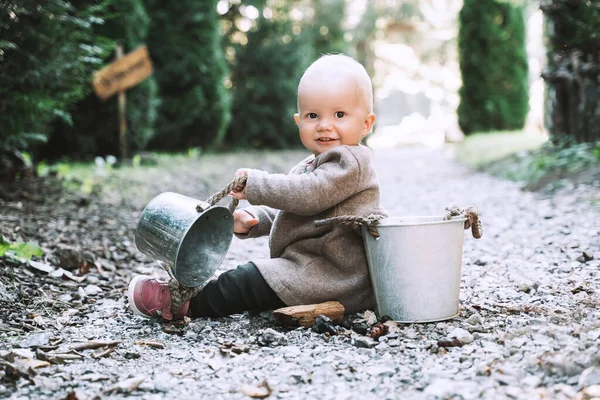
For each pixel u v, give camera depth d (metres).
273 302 2.72
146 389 1.97
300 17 21.19
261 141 16.77
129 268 3.89
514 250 4.12
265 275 2.68
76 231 4.58
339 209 2.70
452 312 2.65
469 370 2.05
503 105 15.01
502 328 2.50
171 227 2.55
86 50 5.74
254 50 16.30
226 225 2.68
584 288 3.07
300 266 2.72
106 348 2.38
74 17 5.69
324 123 2.70
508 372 1.99
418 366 2.12
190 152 12.08
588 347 2.15
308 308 2.62
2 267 3.39
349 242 2.71
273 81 16.38
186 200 2.65
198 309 2.76
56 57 5.37
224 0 16.69
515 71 15.00
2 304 2.94
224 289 2.71
